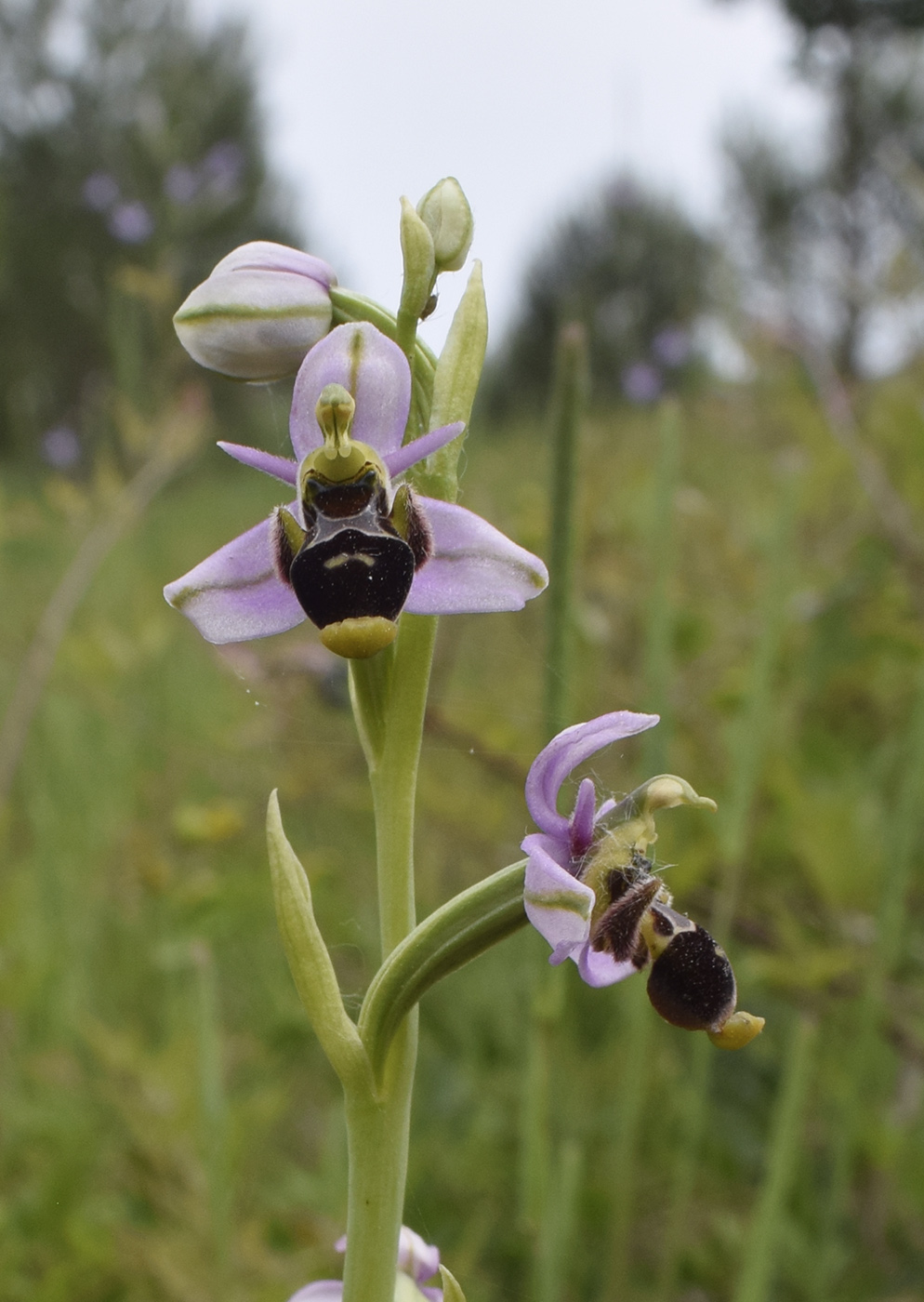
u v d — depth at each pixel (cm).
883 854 17
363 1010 9
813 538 23
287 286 10
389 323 10
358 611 9
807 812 17
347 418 9
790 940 16
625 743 21
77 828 23
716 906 17
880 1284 15
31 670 23
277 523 9
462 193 10
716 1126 17
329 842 24
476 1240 15
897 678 22
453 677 24
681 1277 16
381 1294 9
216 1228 14
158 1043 19
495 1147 17
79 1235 15
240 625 9
